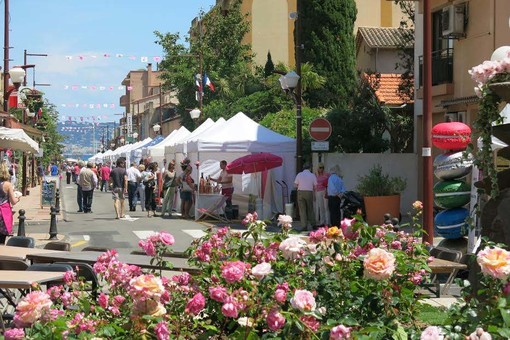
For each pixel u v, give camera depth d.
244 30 63.69
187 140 33.78
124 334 5.14
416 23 31.42
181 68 61.41
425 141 17.39
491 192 7.61
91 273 8.55
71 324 5.11
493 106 7.64
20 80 31.09
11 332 4.88
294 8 69.31
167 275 11.93
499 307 4.89
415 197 29.72
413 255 6.79
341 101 37.00
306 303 5.04
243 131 30.34
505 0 24.30
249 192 32.94
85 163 37.09
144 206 37.28
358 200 25.14
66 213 35.62
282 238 6.62
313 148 25.36
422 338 4.63
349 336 4.84
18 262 9.70
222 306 5.37
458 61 27.17
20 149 32.69
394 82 41.09
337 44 44.66
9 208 16.53
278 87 50.62
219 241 6.70
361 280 5.98
